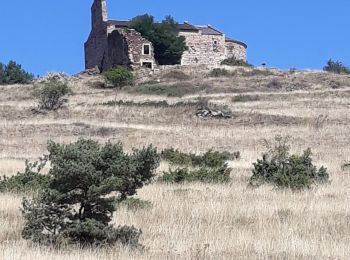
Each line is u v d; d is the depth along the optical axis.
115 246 15.77
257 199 23.06
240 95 73.75
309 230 17.77
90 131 53.53
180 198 23.02
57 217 16.52
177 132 53.06
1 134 52.22
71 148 16.45
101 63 108.12
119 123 57.22
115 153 16.75
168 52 100.88
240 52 114.88
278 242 16.16
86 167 16.03
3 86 83.88
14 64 101.88
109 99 71.81
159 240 16.64
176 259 14.53
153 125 56.72
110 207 16.80
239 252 15.21
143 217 19.33
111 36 103.06
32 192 23.36
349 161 38.94
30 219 16.38
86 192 16.44
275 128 54.16
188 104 64.75
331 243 16.08
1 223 18.08
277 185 27.27
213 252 15.23
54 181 16.52
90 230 16.11
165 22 102.31
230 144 48.19
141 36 98.31
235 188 26.41
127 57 96.94
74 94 76.50
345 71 108.06
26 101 70.25
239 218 19.55
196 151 44.69
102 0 108.38
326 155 41.94
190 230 17.70
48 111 63.66
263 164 29.88
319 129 53.50
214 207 20.95
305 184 26.97
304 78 86.31
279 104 67.38
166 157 37.59
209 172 30.03
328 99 70.00
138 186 17.44
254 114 60.44
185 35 106.25
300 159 29.89
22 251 14.54
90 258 14.27
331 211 20.62
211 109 60.78
